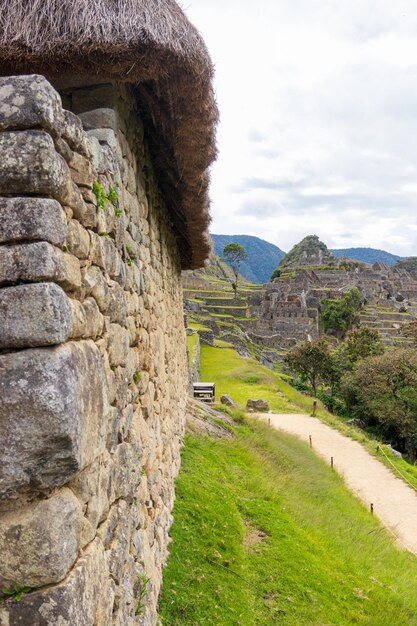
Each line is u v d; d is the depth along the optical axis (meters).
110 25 2.83
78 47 2.86
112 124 3.35
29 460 1.80
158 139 4.83
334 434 18.70
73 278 2.19
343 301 66.50
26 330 1.86
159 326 5.72
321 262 107.19
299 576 6.14
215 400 21.03
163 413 5.84
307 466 12.91
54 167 1.99
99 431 2.37
